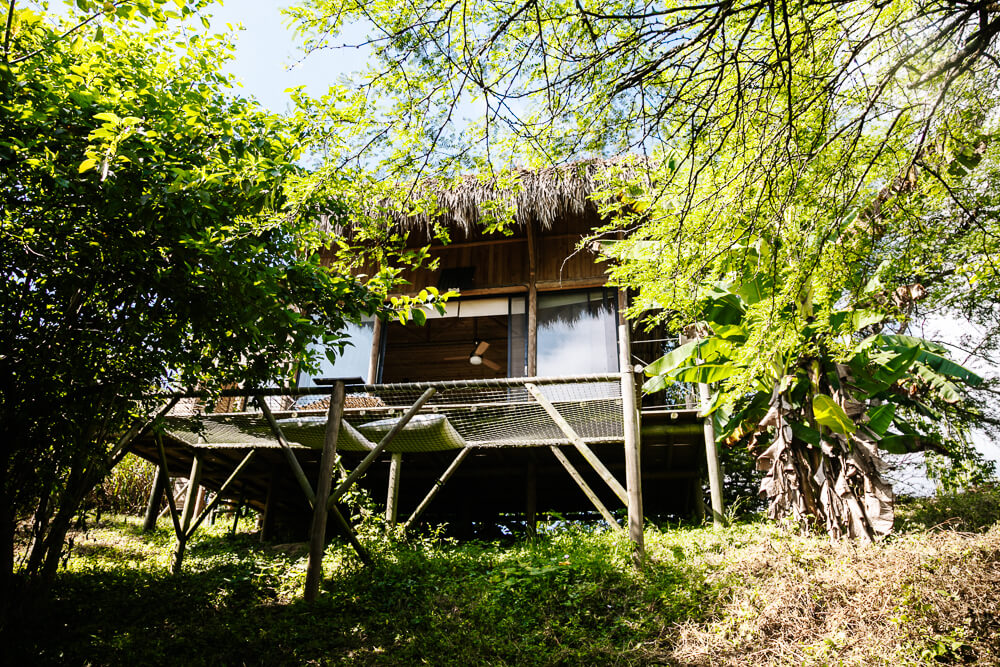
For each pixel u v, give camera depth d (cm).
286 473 1055
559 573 611
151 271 431
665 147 343
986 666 403
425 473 1040
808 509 673
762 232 342
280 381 568
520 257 1107
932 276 568
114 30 474
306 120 432
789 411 687
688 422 855
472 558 714
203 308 443
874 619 468
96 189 389
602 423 812
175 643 521
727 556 631
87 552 824
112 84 433
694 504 996
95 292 471
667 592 566
